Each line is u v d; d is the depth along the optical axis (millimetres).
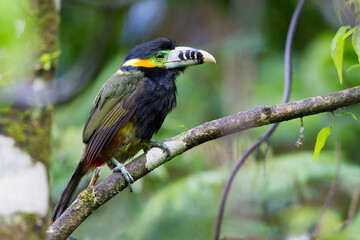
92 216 11250
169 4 13898
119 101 7578
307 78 11523
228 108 12508
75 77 9164
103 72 11383
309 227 10422
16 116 4586
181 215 10711
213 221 10641
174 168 11664
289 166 10625
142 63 7832
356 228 8633
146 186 11227
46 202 4645
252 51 12750
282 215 10922
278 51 13234
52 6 4977
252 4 13336
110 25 11219
